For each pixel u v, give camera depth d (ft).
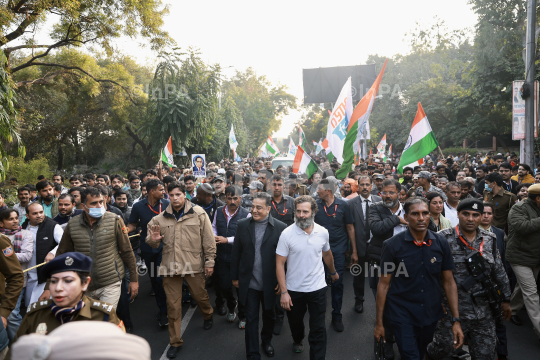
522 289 14.28
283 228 13.66
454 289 10.99
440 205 14.38
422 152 26.50
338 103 32.76
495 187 20.17
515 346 14.08
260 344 14.74
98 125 93.91
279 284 12.35
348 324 16.51
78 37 54.03
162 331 16.35
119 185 27.27
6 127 21.54
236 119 115.03
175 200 14.58
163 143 69.36
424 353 11.07
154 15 54.49
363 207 17.79
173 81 69.72
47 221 15.46
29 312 7.47
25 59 70.95
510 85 85.25
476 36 87.51
